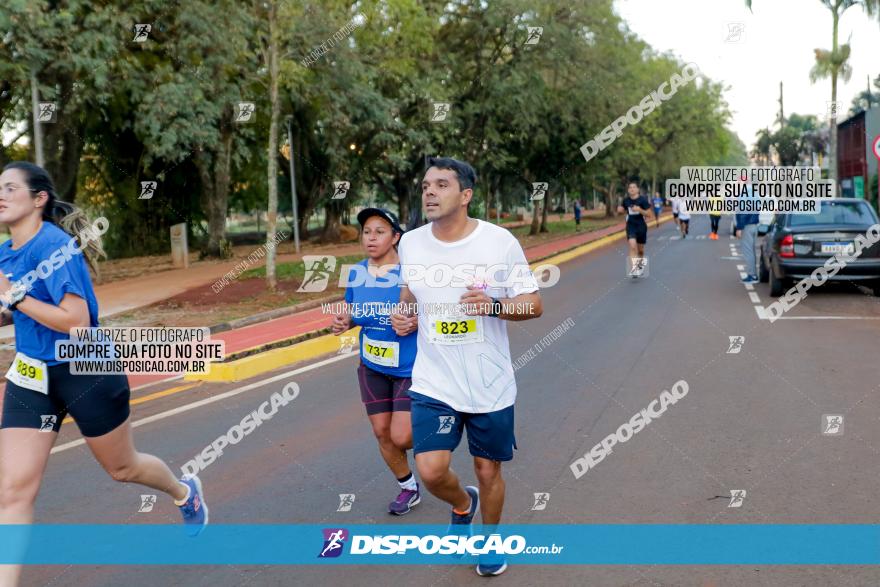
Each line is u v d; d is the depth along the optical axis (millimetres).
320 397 7441
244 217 62188
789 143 61094
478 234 3469
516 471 5133
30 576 3754
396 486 4984
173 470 5316
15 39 11594
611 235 33594
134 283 18406
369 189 37000
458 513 3842
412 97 22797
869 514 4242
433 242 3504
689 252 23625
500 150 27734
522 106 24953
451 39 25406
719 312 11703
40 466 3334
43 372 3344
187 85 14820
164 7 14547
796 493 4578
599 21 25250
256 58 17406
